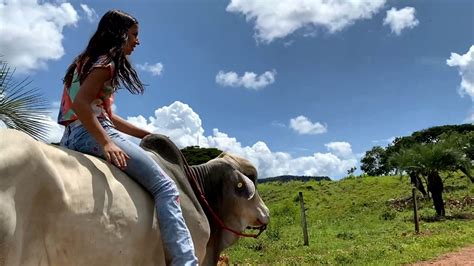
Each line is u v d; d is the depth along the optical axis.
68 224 2.26
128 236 2.55
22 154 2.13
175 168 3.24
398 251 13.13
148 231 2.69
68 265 2.28
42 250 2.19
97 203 2.40
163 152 3.27
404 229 19.38
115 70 2.81
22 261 2.10
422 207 27.81
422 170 24.73
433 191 24.25
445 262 11.25
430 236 15.88
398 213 26.42
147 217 2.69
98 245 2.38
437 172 24.33
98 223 2.39
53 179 2.23
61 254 2.25
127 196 2.60
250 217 3.95
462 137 29.00
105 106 2.91
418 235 16.70
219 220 3.67
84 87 2.69
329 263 12.23
